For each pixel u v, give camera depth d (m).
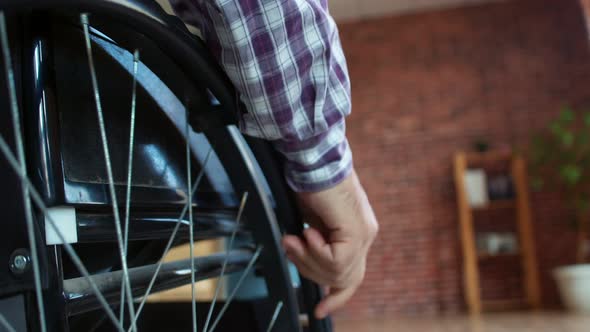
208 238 0.65
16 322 0.33
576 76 5.79
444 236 5.79
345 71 0.44
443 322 4.81
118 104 0.45
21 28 0.36
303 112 0.43
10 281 0.33
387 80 6.05
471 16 5.99
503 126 5.84
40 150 0.35
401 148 5.95
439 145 5.91
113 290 0.40
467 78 5.94
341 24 6.19
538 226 5.70
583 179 5.39
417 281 5.75
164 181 0.50
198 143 0.57
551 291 5.62
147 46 0.40
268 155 0.47
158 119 0.51
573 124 5.72
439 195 5.84
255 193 0.57
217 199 0.58
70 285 0.36
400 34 6.08
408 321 5.16
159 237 0.49
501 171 5.88
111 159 0.43
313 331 0.59
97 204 0.39
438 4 5.99
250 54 0.39
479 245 5.71
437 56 6.00
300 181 0.47
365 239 0.52
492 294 5.67
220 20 0.38
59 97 0.38
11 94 0.28
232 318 0.67
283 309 0.61
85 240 0.39
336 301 0.57
